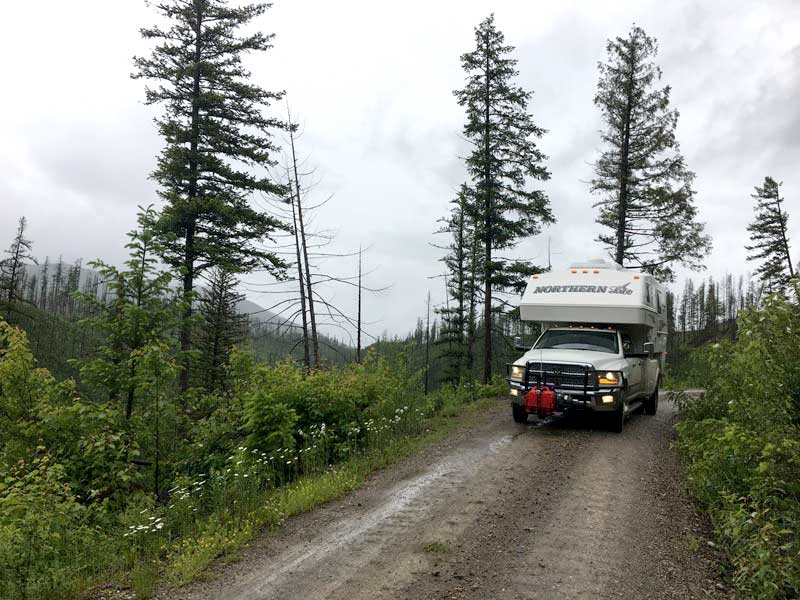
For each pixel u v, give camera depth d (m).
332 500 7.25
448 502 6.95
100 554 5.75
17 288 29.78
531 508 6.68
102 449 7.70
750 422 6.36
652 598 4.57
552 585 4.77
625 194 25.34
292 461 8.85
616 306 11.91
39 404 8.27
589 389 10.41
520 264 22.45
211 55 19.92
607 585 4.77
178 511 6.96
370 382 11.74
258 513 6.59
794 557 4.52
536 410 10.70
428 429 11.50
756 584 4.51
